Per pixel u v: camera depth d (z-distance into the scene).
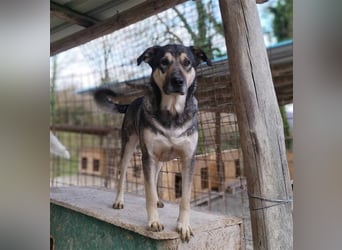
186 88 1.84
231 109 3.18
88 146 7.27
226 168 4.44
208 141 3.42
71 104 8.55
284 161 1.82
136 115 2.24
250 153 1.77
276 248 1.75
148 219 1.92
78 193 3.15
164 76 1.85
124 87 4.95
